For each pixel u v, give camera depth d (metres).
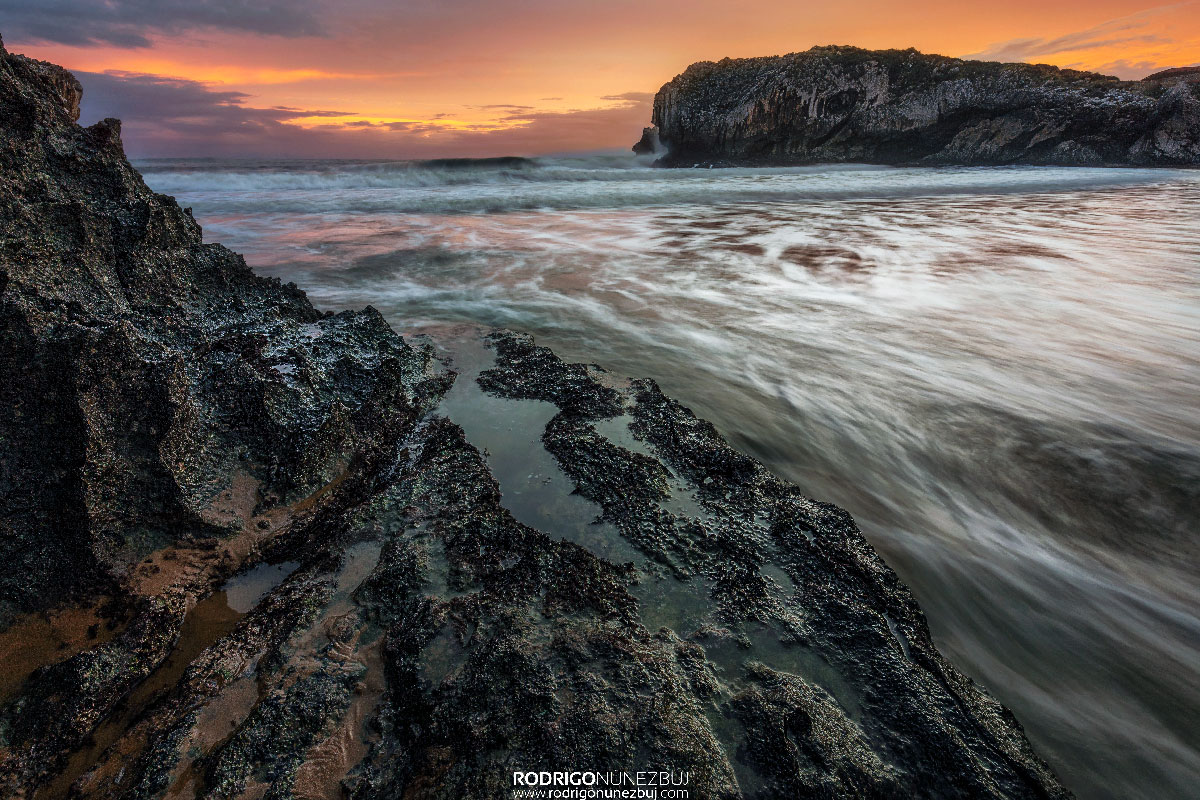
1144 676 3.02
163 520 2.99
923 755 2.14
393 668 2.40
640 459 3.94
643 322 7.50
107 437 2.81
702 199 20.69
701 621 2.67
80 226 3.58
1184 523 4.05
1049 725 2.73
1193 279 9.17
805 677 2.41
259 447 3.60
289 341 4.55
